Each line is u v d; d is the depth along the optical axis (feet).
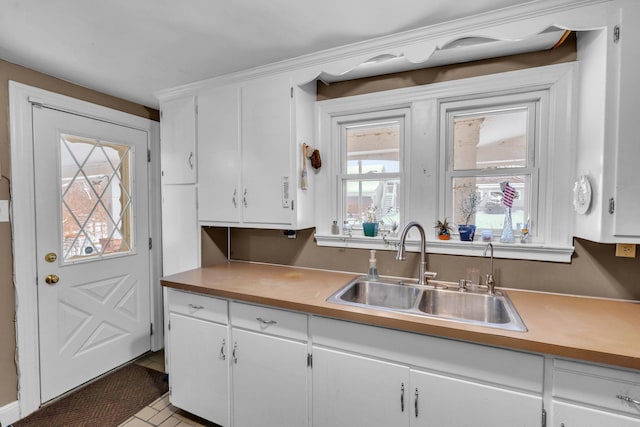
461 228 5.80
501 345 3.67
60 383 6.87
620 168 4.01
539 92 5.38
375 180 6.75
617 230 4.05
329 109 6.78
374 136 6.75
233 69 6.44
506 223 5.59
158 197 9.04
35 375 6.42
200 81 6.96
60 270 6.84
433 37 4.90
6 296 6.03
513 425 3.73
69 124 6.96
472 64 5.67
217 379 5.78
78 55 5.75
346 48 5.47
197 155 7.22
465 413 3.95
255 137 6.55
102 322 7.70
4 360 6.01
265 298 5.12
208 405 5.90
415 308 4.91
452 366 4.01
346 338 4.63
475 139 5.94
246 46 5.48
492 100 5.64
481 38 4.95
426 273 5.77
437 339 4.08
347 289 5.64
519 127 5.66
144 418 6.30
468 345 3.92
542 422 3.61
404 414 4.29
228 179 6.86
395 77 6.24
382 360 4.41
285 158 6.29
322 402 4.84
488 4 4.31
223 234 8.03
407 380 4.25
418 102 6.04
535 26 4.34
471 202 5.98
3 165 5.96
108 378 7.64
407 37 5.03
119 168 8.04
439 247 5.95
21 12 4.40
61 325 6.88
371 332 4.46
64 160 6.91
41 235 6.50
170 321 6.33
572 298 5.03
